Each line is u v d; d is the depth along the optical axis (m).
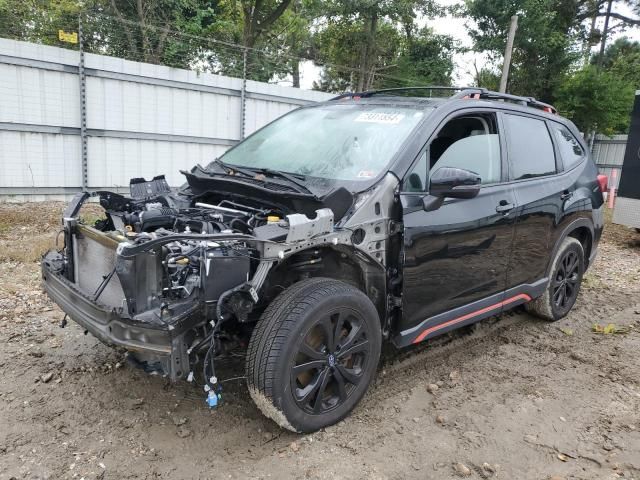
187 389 3.60
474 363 4.27
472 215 3.84
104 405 3.39
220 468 2.85
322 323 3.04
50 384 3.61
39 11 12.72
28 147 9.66
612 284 6.82
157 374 2.81
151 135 10.88
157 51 12.55
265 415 3.06
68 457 2.88
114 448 2.98
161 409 3.37
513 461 3.03
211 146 11.73
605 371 4.22
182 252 2.92
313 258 3.35
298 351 2.94
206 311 2.72
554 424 3.42
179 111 11.12
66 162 10.10
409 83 18.81
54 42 11.73
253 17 17.81
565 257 5.13
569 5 26.64
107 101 10.27
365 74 18.05
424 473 2.88
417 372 4.05
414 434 3.23
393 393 3.72
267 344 2.89
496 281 4.23
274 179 3.65
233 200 3.81
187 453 2.96
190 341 2.77
